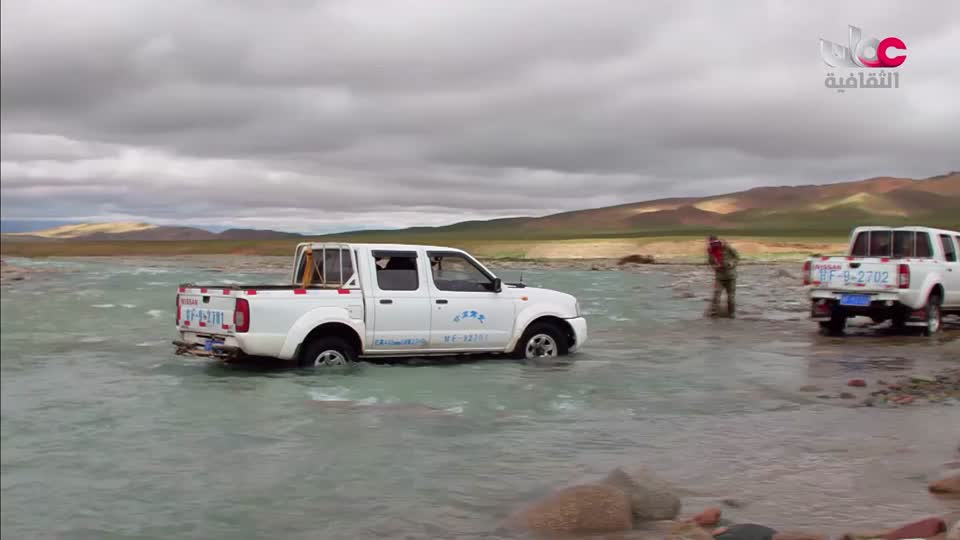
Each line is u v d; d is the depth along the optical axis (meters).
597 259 69.81
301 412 8.73
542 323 12.80
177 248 133.88
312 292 11.29
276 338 10.98
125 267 60.91
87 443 7.72
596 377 11.04
